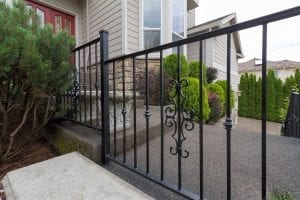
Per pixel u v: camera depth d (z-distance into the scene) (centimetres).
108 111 180
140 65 492
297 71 909
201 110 111
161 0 529
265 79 88
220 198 118
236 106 1114
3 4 162
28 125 241
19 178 141
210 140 222
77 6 589
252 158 172
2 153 194
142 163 170
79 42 592
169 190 126
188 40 117
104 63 179
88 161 165
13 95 191
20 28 159
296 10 78
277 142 216
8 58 149
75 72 228
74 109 236
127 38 484
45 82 180
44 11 516
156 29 529
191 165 163
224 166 158
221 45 894
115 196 117
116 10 494
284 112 485
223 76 935
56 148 232
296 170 149
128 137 201
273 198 96
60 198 117
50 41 188
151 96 404
